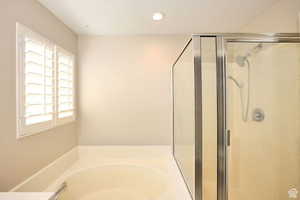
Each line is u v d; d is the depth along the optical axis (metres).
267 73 1.27
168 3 1.64
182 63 1.65
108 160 2.27
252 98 1.26
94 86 2.43
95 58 2.43
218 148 1.22
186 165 1.53
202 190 1.22
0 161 1.20
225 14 1.86
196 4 1.65
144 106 2.46
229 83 1.22
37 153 1.57
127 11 1.78
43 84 1.57
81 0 1.57
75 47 2.36
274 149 1.30
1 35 1.19
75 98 2.34
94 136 2.44
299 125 1.32
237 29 2.25
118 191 2.04
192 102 1.28
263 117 1.28
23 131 1.36
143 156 2.43
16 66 1.31
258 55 1.25
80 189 1.92
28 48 1.42
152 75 2.45
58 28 1.94
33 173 1.52
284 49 1.26
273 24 1.66
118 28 2.21
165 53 2.44
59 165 1.86
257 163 1.28
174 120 2.24
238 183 1.25
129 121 2.45
